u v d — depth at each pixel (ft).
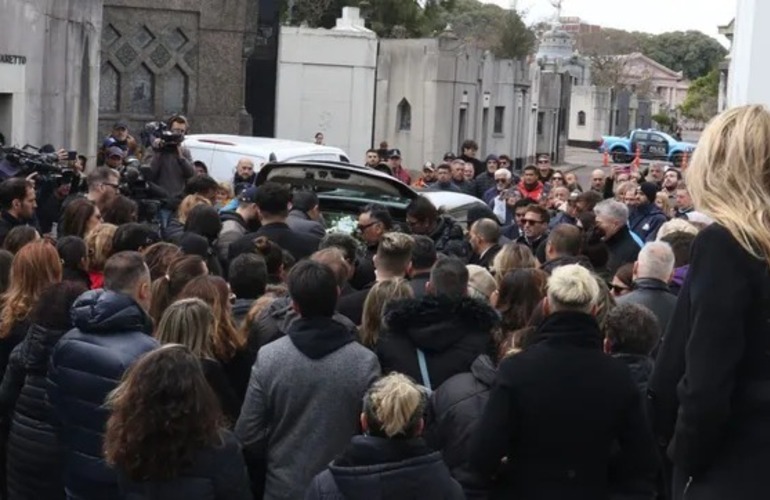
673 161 199.21
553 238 27.66
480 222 32.01
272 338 19.29
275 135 110.01
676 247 26.00
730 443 10.46
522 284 21.13
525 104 153.89
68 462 16.65
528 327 18.26
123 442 13.56
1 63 50.93
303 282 17.46
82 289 18.86
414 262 23.72
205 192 37.40
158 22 88.99
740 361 10.32
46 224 36.65
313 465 17.25
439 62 121.49
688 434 10.41
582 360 15.60
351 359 17.40
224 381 17.89
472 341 18.30
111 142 55.01
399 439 13.80
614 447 15.97
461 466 16.56
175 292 20.58
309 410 17.30
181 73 90.74
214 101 92.02
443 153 123.65
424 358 18.24
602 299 19.45
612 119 287.28
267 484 17.52
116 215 30.40
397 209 38.55
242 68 92.63
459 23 268.21
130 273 17.38
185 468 13.65
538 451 15.57
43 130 57.88
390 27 155.94
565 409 15.42
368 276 28.25
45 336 18.48
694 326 10.40
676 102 448.24
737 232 10.30
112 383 16.12
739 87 53.06
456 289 19.75
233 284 21.72
